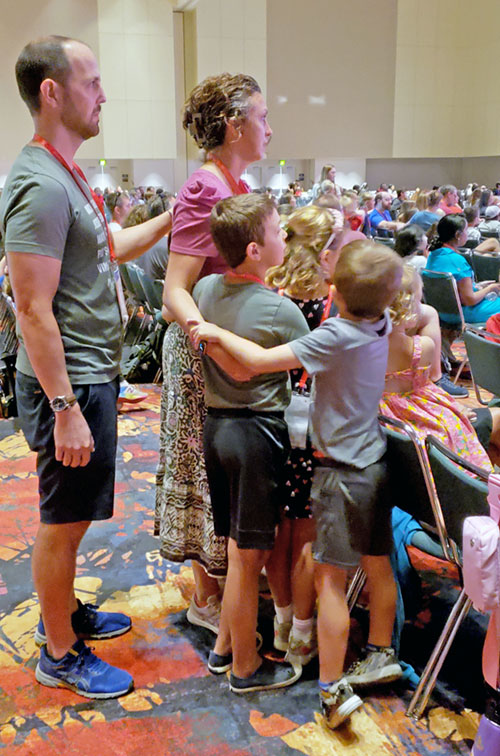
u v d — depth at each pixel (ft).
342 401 5.72
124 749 5.82
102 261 5.99
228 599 6.26
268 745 5.83
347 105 66.33
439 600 7.83
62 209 5.44
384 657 6.30
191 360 6.50
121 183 63.41
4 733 6.01
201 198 6.07
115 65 59.36
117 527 9.62
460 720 6.07
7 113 57.67
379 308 5.60
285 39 62.95
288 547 6.64
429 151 70.18
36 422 5.98
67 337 5.83
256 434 5.84
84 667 6.54
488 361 10.44
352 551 5.82
